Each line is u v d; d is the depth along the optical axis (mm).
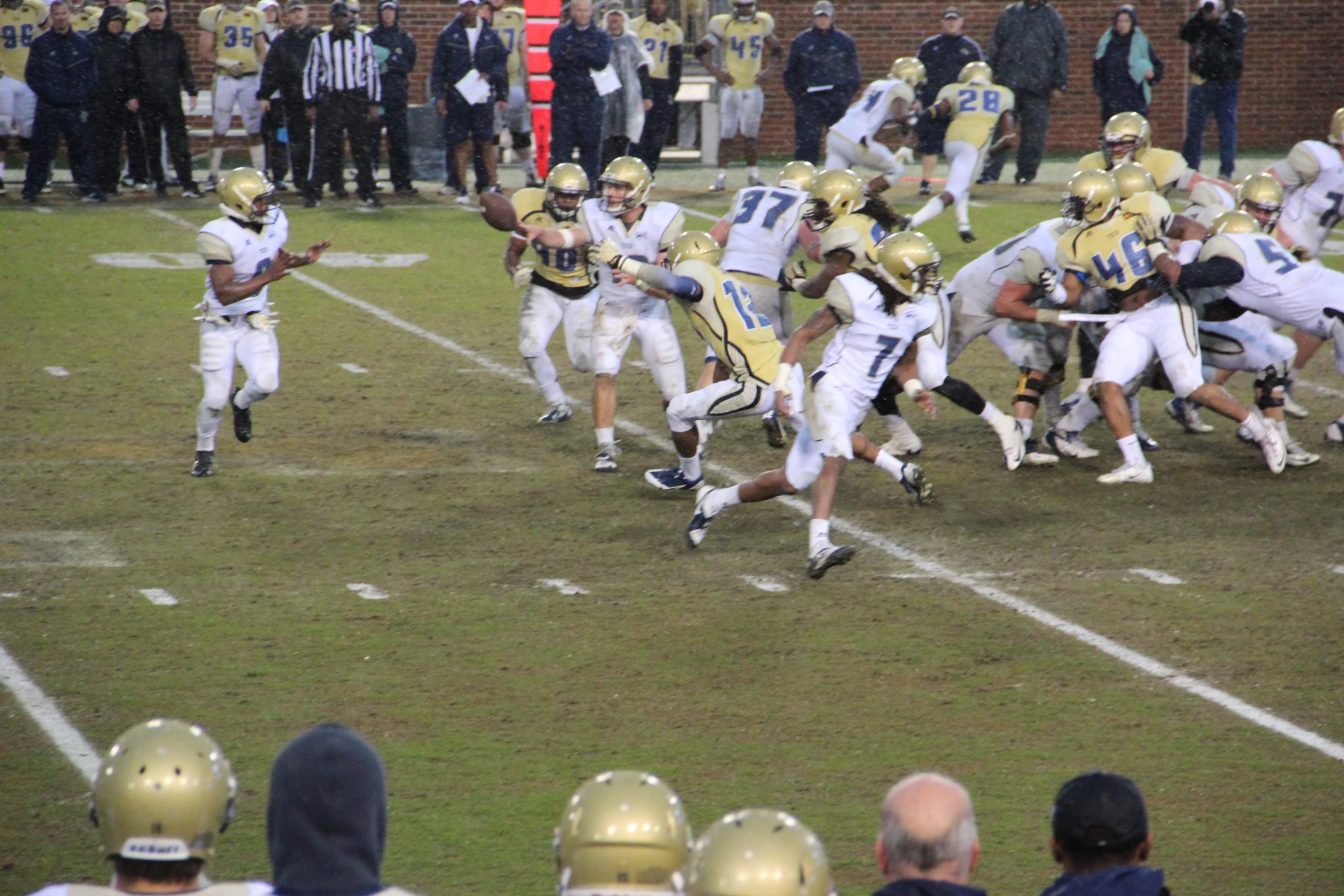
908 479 26906
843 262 27953
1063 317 30812
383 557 26297
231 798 9828
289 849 9539
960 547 27125
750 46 66188
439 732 19469
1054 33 68875
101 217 59719
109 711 19906
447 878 15867
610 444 31625
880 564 26234
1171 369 30641
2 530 27344
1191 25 70250
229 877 15977
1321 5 86438
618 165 30375
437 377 39344
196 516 28359
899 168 55000
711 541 27469
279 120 65375
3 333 42344
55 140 62062
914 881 10039
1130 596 24594
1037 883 15922
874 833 16891
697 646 22453
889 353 25016
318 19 80438
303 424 34938
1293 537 27578
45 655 21766
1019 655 22156
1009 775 18375
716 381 30828
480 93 63781
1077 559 26406
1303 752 19031
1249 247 30641
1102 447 33969
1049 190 68938
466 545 27031
